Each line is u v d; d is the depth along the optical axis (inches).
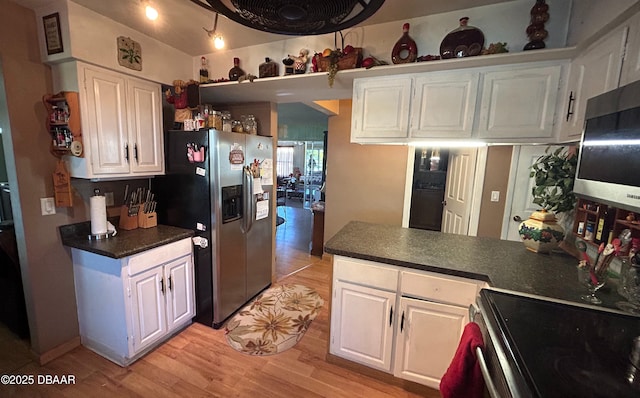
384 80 75.7
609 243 56.5
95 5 67.4
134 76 81.7
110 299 76.1
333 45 79.7
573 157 67.5
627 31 43.2
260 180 112.3
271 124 117.2
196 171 90.3
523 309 44.1
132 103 82.2
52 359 79.0
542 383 28.9
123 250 72.9
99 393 69.1
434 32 70.4
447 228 154.9
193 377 74.9
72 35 66.4
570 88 60.1
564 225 79.3
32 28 69.2
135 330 77.3
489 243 81.1
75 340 83.9
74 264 81.4
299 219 273.6
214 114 92.9
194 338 90.9
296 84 86.9
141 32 80.8
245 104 119.4
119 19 73.8
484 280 60.1
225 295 98.4
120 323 75.6
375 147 145.6
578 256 69.8
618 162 40.9
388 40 74.0
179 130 91.5
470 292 62.0
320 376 76.3
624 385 29.0
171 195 95.4
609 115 43.4
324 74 75.9
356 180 151.2
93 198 80.3
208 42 87.1
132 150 83.1
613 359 33.1
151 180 100.0
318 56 76.9
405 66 68.1
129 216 90.6
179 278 89.7
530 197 112.5
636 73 40.9
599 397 27.4
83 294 81.4
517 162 113.2
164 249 83.4
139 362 79.6
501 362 33.8
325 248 74.6
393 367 72.1
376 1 30.9
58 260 78.6
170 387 71.5
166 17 72.1
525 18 63.6
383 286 69.7
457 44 65.4
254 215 109.2
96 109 73.8
